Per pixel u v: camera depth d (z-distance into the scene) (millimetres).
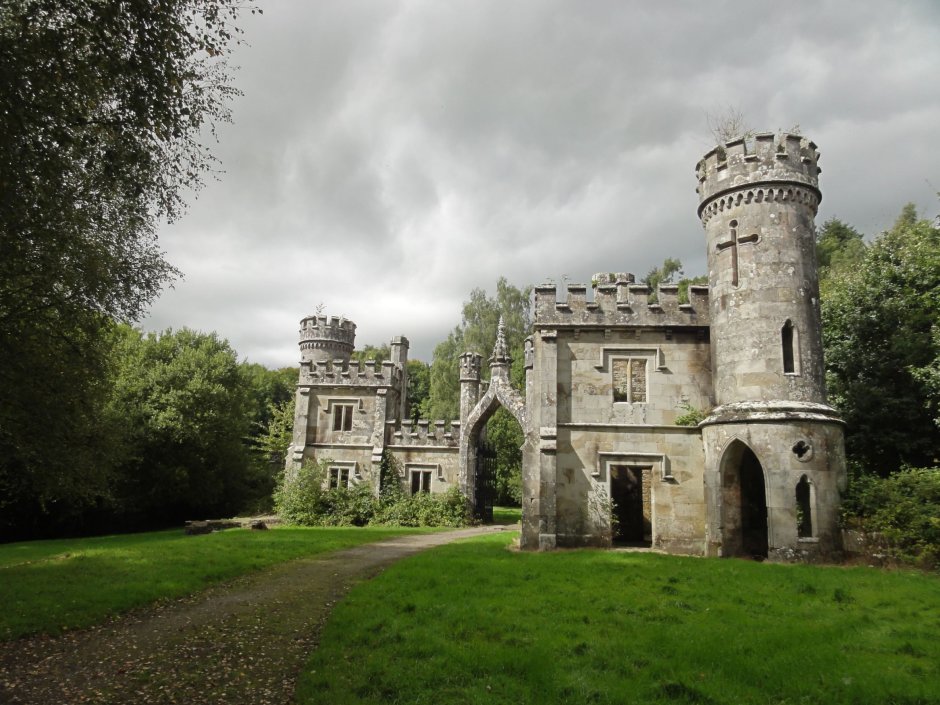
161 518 37719
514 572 13812
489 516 38906
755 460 20688
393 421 38219
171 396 35031
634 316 20859
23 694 6984
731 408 17984
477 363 38844
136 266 15859
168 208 12797
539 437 20203
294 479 35969
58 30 9250
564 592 11562
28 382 15133
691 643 8250
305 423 37875
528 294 55594
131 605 10852
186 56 10836
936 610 10328
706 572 13773
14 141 9180
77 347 16203
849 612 10180
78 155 10805
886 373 22609
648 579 12914
